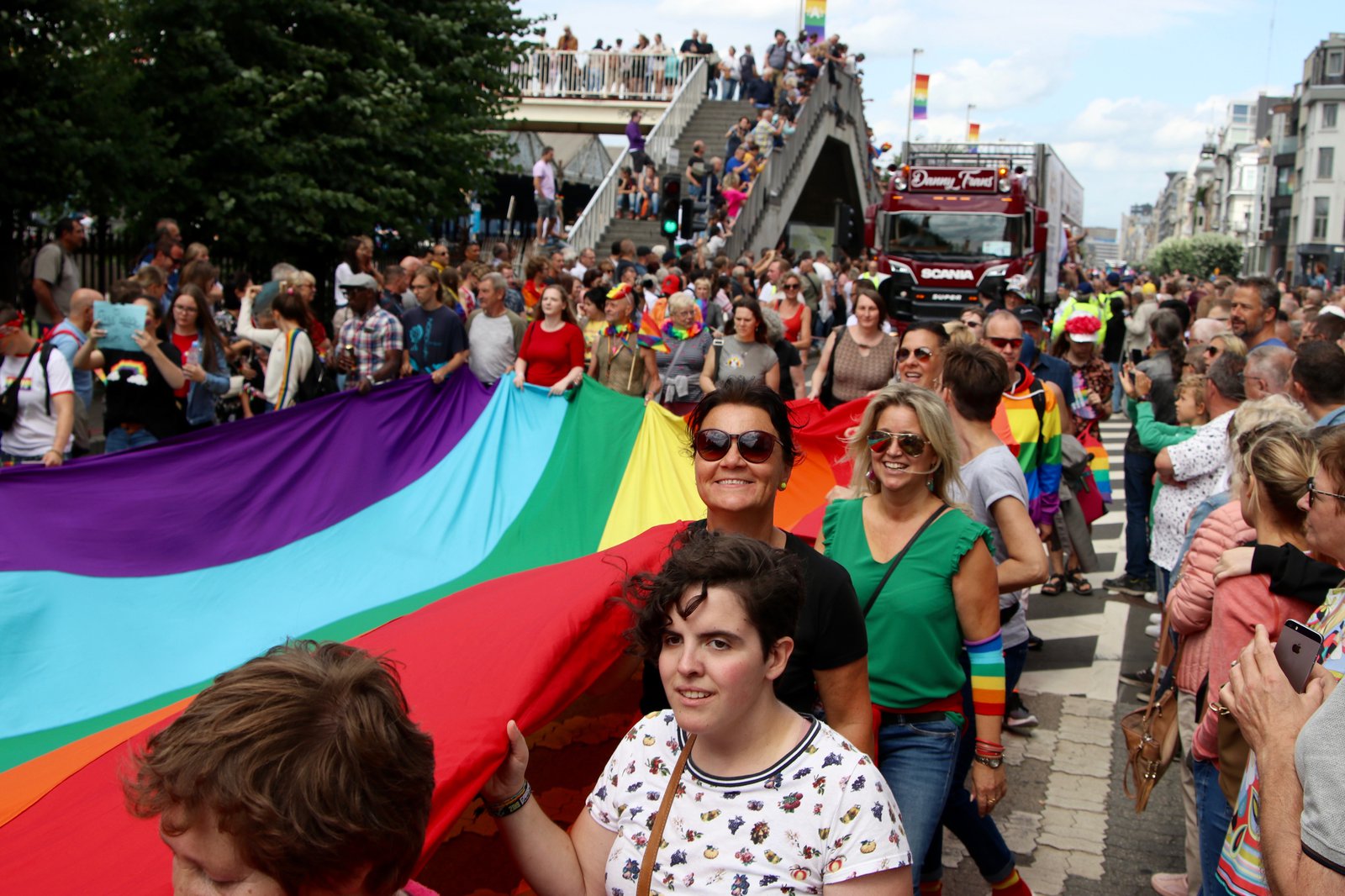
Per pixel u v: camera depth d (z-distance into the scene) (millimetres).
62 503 5566
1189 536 5164
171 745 1655
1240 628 3561
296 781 1598
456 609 3562
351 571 6172
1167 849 5219
